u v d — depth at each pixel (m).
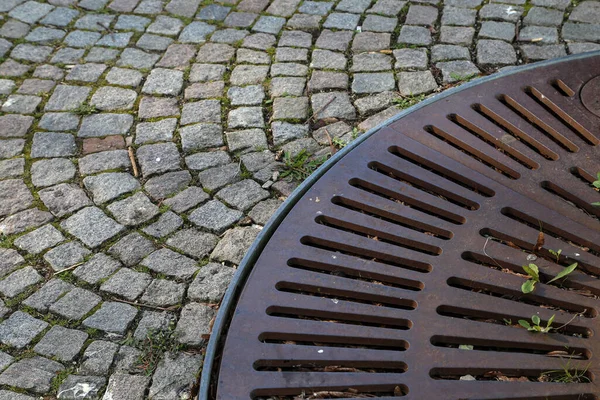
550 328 2.12
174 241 2.69
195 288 2.50
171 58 3.65
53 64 3.68
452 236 2.42
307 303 2.23
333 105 3.23
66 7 4.11
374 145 2.78
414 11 3.82
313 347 2.11
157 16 3.99
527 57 3.42
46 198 2.92
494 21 3.68
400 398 1.97
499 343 2.09
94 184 2.96
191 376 2.22
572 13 3.67
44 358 2.32
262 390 2.01
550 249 2.34
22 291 2.55
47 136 3.23
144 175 2.98
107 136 3.20
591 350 2.05
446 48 3.52
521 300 2.24
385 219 2.53
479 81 3.04
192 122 3.23
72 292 2.53
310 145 3.05
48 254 2.68
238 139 3.12
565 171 2.62
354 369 2.08
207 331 2.36
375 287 2.26
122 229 2.76
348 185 2.62
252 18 3.91
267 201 2.82
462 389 1.97
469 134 2.80
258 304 2.22
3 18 4.04
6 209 2.88
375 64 3.46
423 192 2.59
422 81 3.32
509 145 2.74
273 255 2.38
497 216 2.47
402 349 2.12
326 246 2.43
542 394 1.95
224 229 2.73
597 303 2.17
